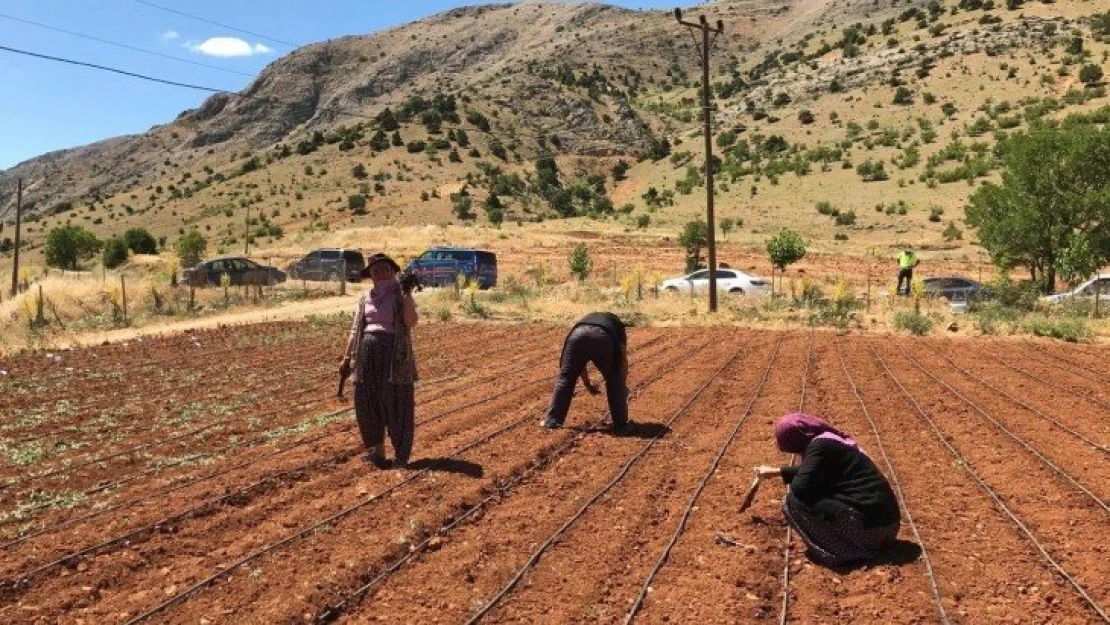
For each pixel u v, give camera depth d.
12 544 6.78
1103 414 11.98
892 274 45.41
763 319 25.34
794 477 6.94
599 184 147.00
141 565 6.50
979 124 117.25
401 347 8.98
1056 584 6.15
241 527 7.33
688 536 7.07
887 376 15.15
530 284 40.66
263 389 13.91
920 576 6.27
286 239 87.50
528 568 6.38
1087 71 128.38
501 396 13.08
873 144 119.88
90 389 14.01
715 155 142.50
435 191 131.88
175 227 140.75
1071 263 27.48
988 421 11.35
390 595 5.95
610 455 9.58
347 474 8.79
